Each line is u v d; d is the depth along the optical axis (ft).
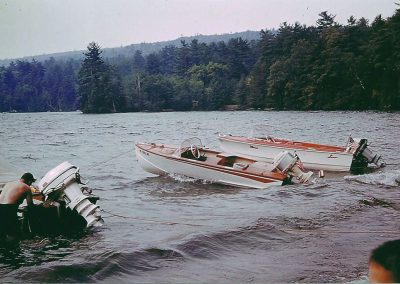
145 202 40.70
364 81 242.99
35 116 303.68
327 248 25.13
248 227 28.68
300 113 231.71
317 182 46.42
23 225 28.45
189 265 22.47
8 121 231.30
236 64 404.77
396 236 27.32
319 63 264.52
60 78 513.45
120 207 38.24
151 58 503.61
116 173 60.34
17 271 21.80
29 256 24.43
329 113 219.82
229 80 388.57
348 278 20.57
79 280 20.79
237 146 69.92
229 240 26.35
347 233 27.99
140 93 351.87
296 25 323.57
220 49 463.83
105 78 332.80
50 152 89.30
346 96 248.11
